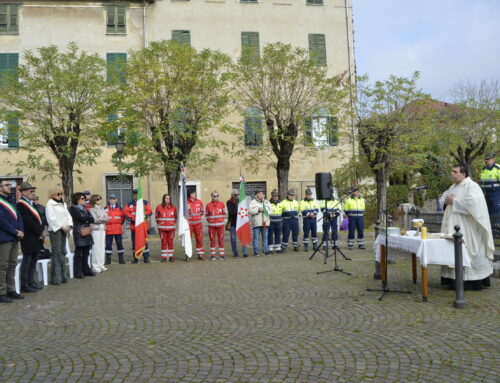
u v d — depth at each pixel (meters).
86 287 8.78
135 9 25.70
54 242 9.13
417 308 6.44
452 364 4.27
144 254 12.66
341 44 27.72
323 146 22.31
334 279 8.93
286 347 4.86
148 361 4.54
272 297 7.42
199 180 25.53
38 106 18.41
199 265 11.69
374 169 22.17
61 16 24.97
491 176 10.93
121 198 24.98
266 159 26.03
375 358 4.48
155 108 18.83
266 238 13.55
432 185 27.41
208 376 4.12
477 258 7.40
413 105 21.31
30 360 4.66
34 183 23.80
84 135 19.66
